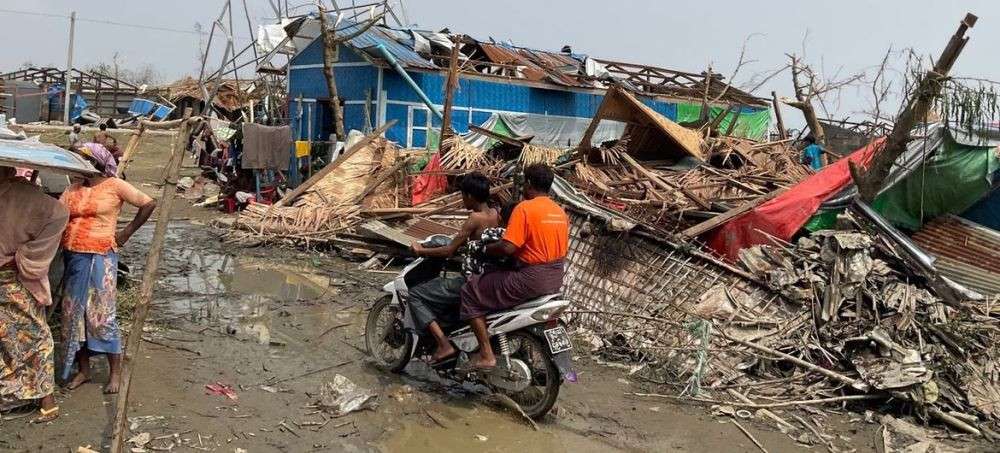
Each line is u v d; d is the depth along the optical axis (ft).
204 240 37.73
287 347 20.79
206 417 15.28
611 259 25.35
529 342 16.55
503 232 16.40
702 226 27.58
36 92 120.47
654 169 40.24
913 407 17.75
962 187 27.53
